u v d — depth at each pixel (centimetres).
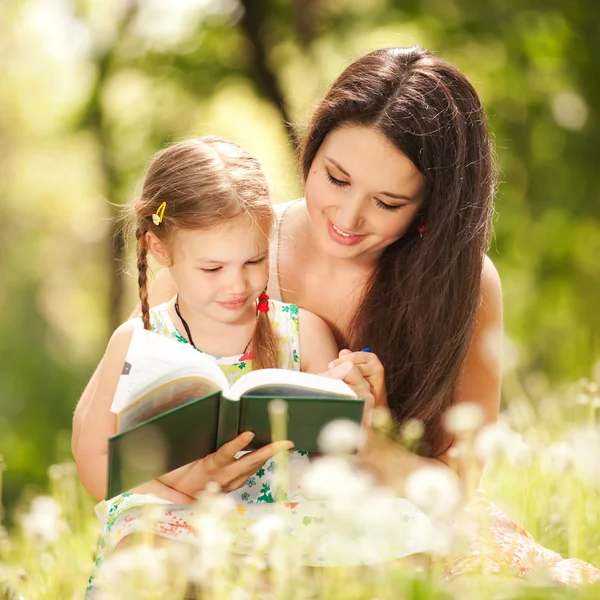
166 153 514
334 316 591
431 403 547
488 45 1733
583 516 522
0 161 2922
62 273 3006
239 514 461
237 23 1925
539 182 1766
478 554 447
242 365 520
